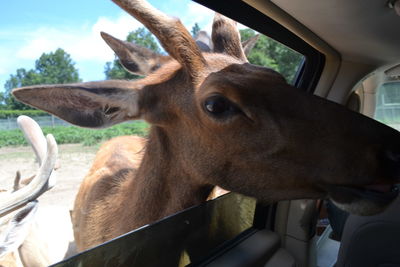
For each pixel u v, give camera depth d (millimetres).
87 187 746
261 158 452
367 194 416
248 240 602
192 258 489
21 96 449
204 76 492
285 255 651
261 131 443
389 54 694
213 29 586
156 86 536
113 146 826
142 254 403
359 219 508
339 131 414
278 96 444
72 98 496
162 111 535
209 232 520
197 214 486
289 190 458
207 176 505
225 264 500
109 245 355
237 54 562
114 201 635
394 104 974
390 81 950
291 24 514
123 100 531
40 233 690
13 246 450
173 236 446
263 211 660
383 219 478
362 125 418
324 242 861
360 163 402
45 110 479
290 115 433
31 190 495
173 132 540
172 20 495
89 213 671
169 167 558
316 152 420
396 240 471
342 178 414
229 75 469
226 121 456
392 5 457
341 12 482
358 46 638
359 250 508
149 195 562
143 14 478
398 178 397
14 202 476
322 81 721
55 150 519
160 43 502
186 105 501
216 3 422
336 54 693
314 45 621
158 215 567
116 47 682
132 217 566
